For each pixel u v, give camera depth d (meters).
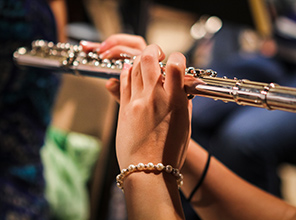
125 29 1.92
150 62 0.75
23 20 1.30
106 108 1.94
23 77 1.29
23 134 1.29
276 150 1.91
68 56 0.99
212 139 2.07
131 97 0.77
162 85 0.74
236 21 1.81
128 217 0.72
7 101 1.29
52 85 1.38
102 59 0.97
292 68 2.11
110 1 2.08
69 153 1.72
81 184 1.69
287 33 1.98
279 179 1.98
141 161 0.72
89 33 2.04
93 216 1.82
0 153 1.27
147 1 1.79
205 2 1.77
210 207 0.94
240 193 0.93
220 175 0.94
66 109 1.91
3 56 1.29
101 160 1.88
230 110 2.04
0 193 1.23
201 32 2.33
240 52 2.57
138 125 0.73
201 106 2.07
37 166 1.34
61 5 1.46
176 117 0.73
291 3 1.92
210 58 2.56
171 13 2.53
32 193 1.31
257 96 0.70
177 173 0.73
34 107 1.32
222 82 0.75
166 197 0.71
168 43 2.56
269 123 1.91
